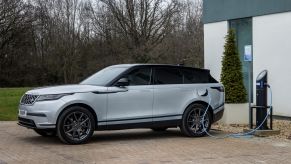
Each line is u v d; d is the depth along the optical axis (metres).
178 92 11.34
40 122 10.05
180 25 54.03
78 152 9.38
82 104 10.34
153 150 9.59
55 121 10.05
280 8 14.85
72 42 62.31
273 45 15.16
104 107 10.53
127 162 8.34
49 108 10.02
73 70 61.94
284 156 8.89
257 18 15.75
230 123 13.79
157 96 11.09
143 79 11.07
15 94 28.70
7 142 10.75
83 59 61.72
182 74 11.58
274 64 15.13
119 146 10.12
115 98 10.64
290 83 14.57
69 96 10.19
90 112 10.41
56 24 63.47
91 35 60.94
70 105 10.21
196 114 11.55
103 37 58.94
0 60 64.62
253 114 13.89
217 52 17.41
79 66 61.84
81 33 62.25
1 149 9.80
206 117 11.70
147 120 10.98
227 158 8.71
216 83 12.02
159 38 55.75
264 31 15.49
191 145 10.24
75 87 10.56
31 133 12.30
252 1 15.89
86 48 61.38
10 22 64.50
